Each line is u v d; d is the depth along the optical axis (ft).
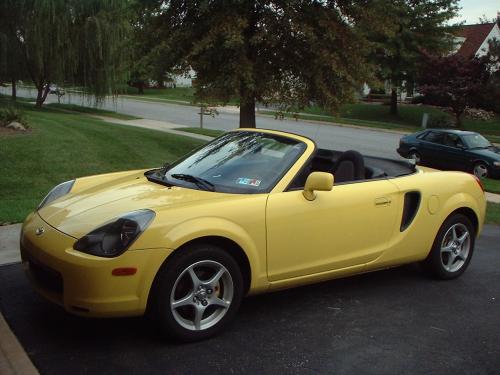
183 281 11.62
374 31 45.65
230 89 42.60
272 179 13.34
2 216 21.53
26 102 112.37
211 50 42.50
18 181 28.71
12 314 12.89
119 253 10.75
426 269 16.90
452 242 16.93
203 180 13.60
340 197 13.92
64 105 115.65
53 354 11.03
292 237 12.98
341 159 16.02
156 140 52.90
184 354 11.26
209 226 11.59
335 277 14.32
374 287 16.02
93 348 11.34
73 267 10.75
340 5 44.70
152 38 47.06
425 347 12.18
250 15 43.29
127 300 10.85
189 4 44.09
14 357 10.78
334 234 13.78
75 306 10.89
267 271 12.75
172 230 11.21
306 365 11.07
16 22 79.82
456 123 104.32
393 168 16.72
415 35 104.47
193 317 11.80
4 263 16.62
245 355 11.36
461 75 99.04
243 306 14.05
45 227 12.05
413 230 15.62
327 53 42.27
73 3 83.15
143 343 11.63
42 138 40.83
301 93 46.06
